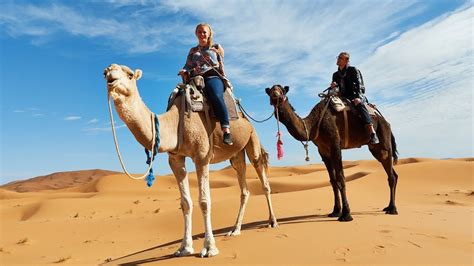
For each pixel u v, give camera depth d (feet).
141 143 19.70
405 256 20.29
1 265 46.06
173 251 24.67
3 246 59.47
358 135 33.60
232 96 24.77
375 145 36.29
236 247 23.44
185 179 23.15
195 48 24.62
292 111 31.01
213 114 23.03
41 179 599.57
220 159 24.79
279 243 23.79
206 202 21.94
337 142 31.99
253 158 29.09
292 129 30.94
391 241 23.43
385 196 79.66
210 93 23.03
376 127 35.01
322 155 35.19
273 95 29.96
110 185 237.86
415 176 105.70
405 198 75.41
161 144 20.25
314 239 24.40
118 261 24.71
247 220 42.65
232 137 24.44
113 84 17.80
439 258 19.90
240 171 29.09
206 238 21.95
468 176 102.94
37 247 57.82
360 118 33.30
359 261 19.62
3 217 127.24
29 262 47.21
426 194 83.30
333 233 25.90
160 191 204.13
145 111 19.54
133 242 56.80
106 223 73.56
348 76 34.37
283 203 56.08
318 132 32.19
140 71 19.19
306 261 19.95
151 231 63.10
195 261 20.92
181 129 21.47
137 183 241.55
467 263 19.02
